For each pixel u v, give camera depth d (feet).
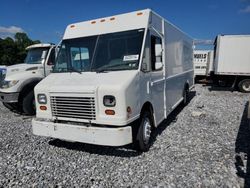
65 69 16.88
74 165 13.97
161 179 11.97
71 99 13.99
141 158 14.55
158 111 17.97
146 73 15.34
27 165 14.26
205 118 23.90
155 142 17.22
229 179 11.78
